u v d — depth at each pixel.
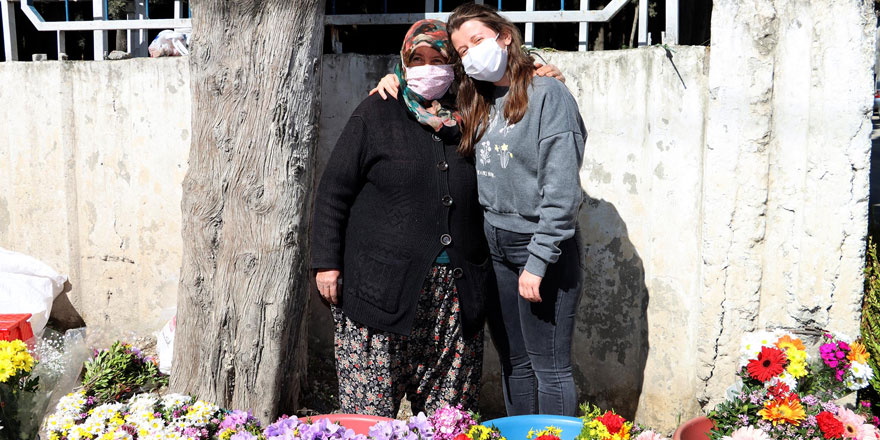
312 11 2.90
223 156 2.88
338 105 3.56
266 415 2.99
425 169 2.60
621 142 3.15
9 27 4.25
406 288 2.59
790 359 2.44
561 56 3.21
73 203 4.17
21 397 2.46
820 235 2.81
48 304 4.00
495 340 2.92
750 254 2.91
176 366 3.10
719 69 2.85
